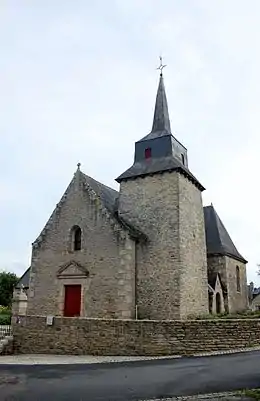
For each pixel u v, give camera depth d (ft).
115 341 42.09
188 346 40.19
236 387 25.11
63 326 45.42
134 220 64.39
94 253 59.11
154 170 65.16
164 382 27.20
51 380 28.94
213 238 82.28
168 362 35.09
